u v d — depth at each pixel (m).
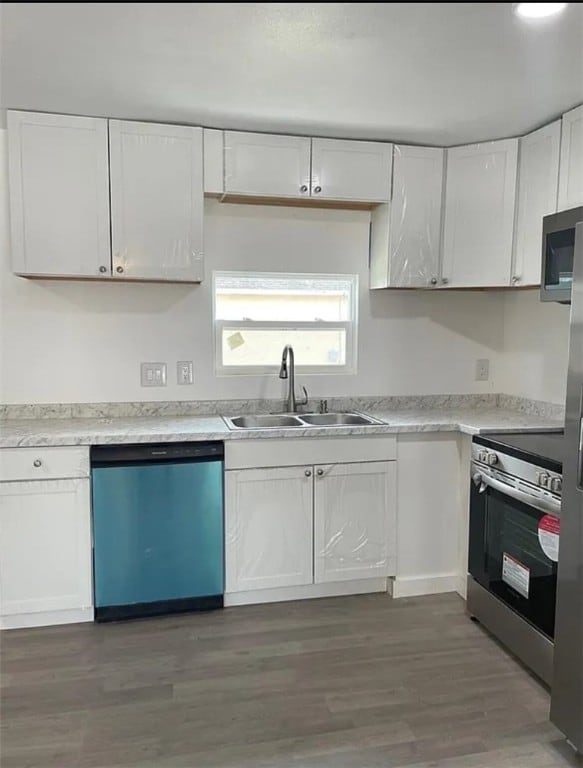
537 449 2.36
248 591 2.89
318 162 2.95
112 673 2.32
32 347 3.01
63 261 2.73
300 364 3.42
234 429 2.79
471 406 3.58
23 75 2.26
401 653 2.48
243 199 3.07
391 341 3.46
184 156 2.80
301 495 2.86
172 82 2.31
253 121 2.74
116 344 3.11
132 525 2.69
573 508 1.88
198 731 1.99
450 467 3.02
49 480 2.59
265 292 3.34
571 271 2.40
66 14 1.79
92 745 1.92
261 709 2.11
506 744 1.94
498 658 2.45
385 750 1.90
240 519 2.81
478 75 2.22
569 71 2.18
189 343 3.20
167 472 2.70
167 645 2.53
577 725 1.86
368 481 2.93
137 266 2.81
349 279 3.40
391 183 3.04
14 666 2.37
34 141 2.65
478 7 1.74
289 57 2.09
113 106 2.58
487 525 2.64
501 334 3.58
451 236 3.09
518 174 2.90
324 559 2.92
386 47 2.00
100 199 2.74
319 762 1.85
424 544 3.04
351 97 2.44
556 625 1.96
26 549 2.61
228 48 2.02
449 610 2.88
